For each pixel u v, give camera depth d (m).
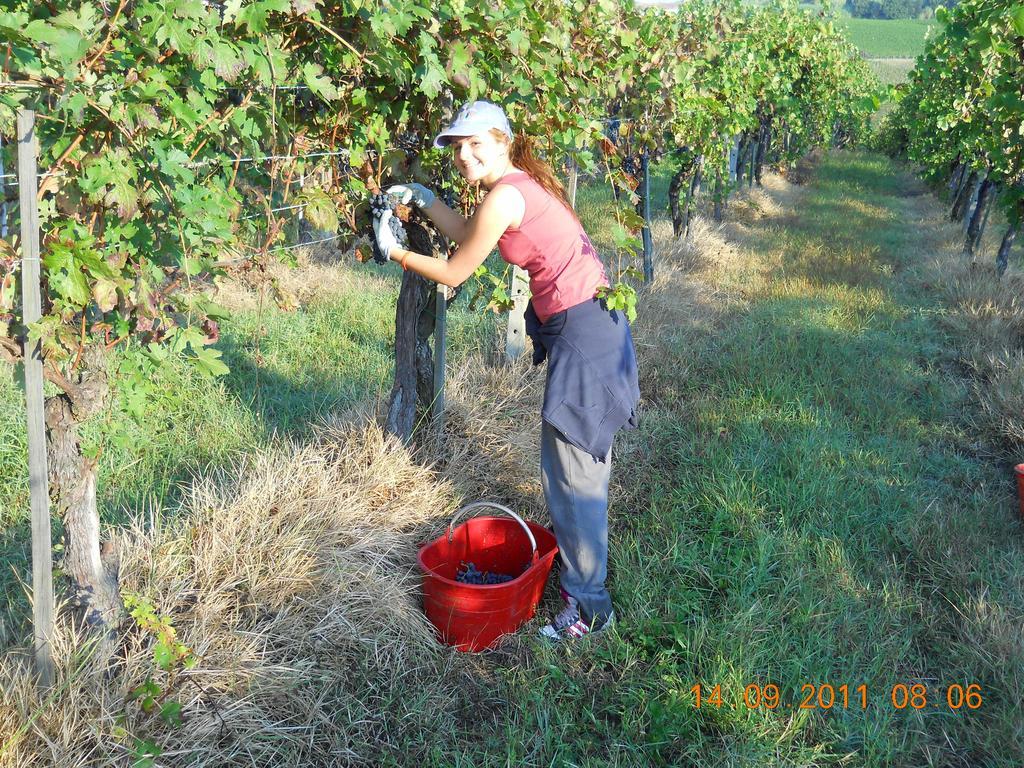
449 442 3.99
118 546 2.49
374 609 2.85
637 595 3.14
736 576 3.33
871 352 6.30
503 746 2.53
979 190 9.73
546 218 2.67
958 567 3.44
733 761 2.45
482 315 5.79
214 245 2.38
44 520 2.16
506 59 3.20
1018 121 6.75
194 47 2.05
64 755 2.11
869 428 5.02
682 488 4.09
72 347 2.02
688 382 5.61
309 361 5.36
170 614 2.64
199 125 2.23
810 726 2.63
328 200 2.81
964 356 6.36
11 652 2.34
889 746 2.53
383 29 2.60
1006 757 2.52
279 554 2.94
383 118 3.09
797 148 18.17
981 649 2.93
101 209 2.02
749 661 2.79
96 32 1.88
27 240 1.90
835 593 3.24
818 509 3.91
